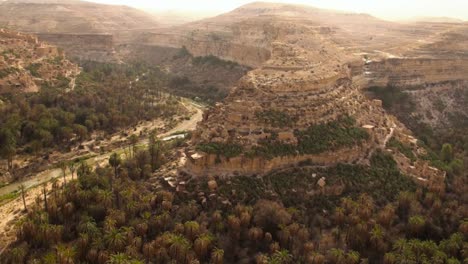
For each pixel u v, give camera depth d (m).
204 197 94.50
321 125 111.19
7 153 124.69
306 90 117.69
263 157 100.62
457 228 93.81
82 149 142.88
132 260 75.75
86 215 90.38
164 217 87.94
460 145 144.62
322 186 100.12
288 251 82.88
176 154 114.69
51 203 93.25
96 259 78.88
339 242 88.25
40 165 129.25
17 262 79.56
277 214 89.44
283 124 107.44
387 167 110.00
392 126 131.88
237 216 89.62
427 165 114.38
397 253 82.75
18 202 106.25
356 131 114.38
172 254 80.06
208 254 82.38
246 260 82.50
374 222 90.38
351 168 106.38
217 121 110.50
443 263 81.56
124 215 88.62
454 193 107.56
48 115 147.25
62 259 75.88
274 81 117.69
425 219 93.19
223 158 100.62
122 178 105.19
